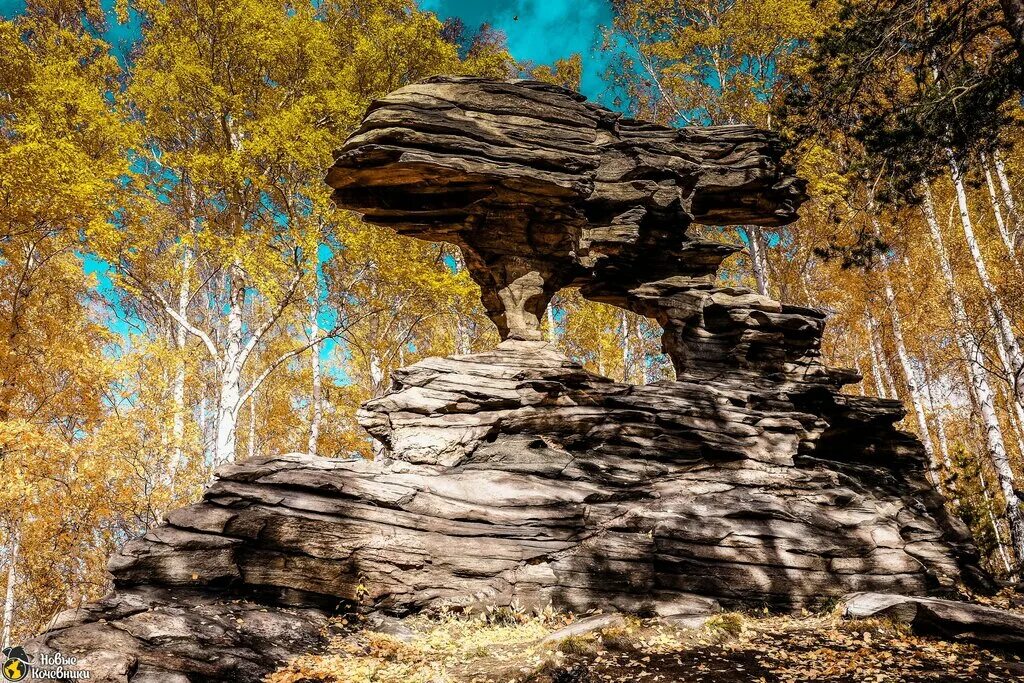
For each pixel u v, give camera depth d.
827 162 19.91
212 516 8.89
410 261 19.81
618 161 12.86
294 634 8.00
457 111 11.06
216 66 19.61
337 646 7.96
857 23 12.55
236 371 18.31
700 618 9.05
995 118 12.10
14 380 16.30
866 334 25.66
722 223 14.58
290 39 19.50
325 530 9.12
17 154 14.53
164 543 8.48
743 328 13.36
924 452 13.81
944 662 7.27
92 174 16.22
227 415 17.72
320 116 20.23
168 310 18.53
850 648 7.84
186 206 19.28
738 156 13.68
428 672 7.28
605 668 7.19
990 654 7.56
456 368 11.59
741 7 22.95
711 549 10.22
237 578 8.54
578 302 30.28
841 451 13.73
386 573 9.13
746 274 26.94
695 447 11.64
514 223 12.04
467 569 9.45
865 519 11.15
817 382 13.37
